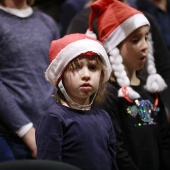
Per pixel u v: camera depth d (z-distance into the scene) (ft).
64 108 15.17
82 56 15.08
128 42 18.11
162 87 19.13
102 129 15.47
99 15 18.85
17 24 19.92
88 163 14.76
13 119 19.13
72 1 28.30
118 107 17.72
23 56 19.62
